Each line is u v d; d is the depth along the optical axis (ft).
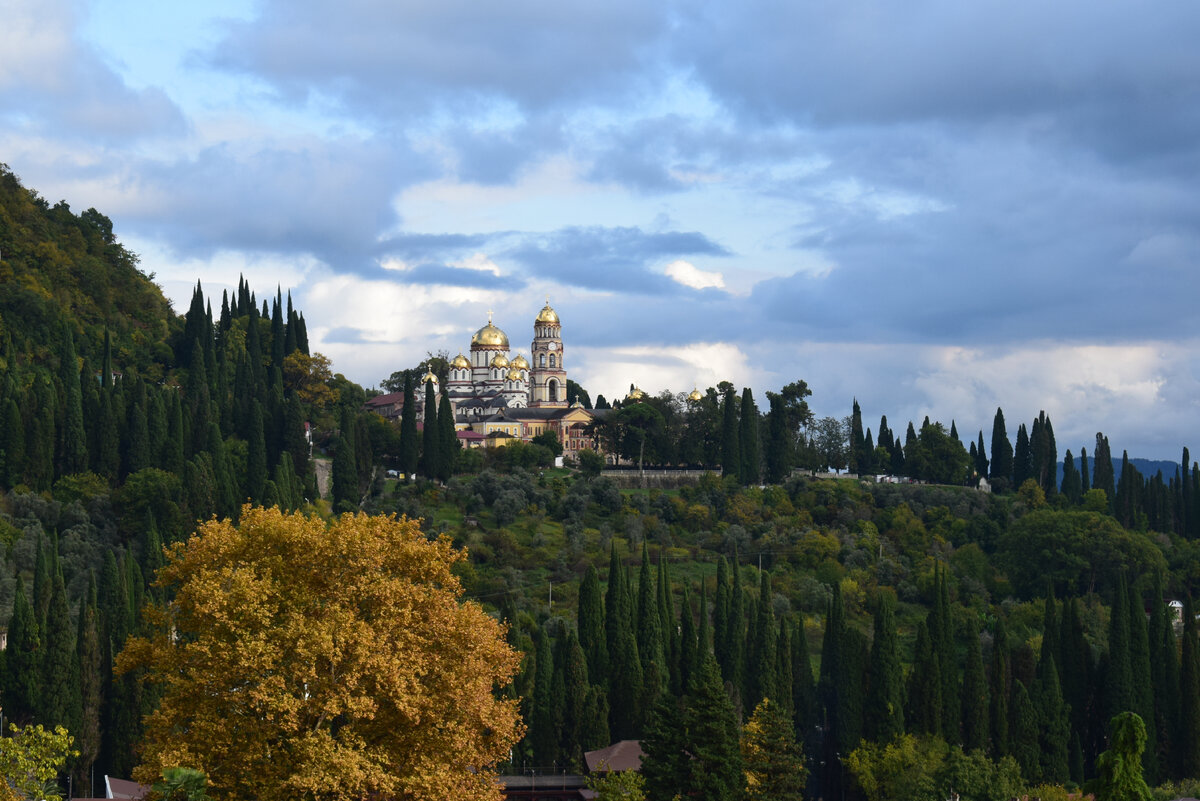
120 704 510.99
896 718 584.81
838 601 645.51
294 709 268.00
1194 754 599.16
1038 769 574.97
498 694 558.15
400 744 288.10
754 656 614.75
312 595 291.99
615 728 590.14
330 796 274.98
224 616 278.26
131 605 593.83
